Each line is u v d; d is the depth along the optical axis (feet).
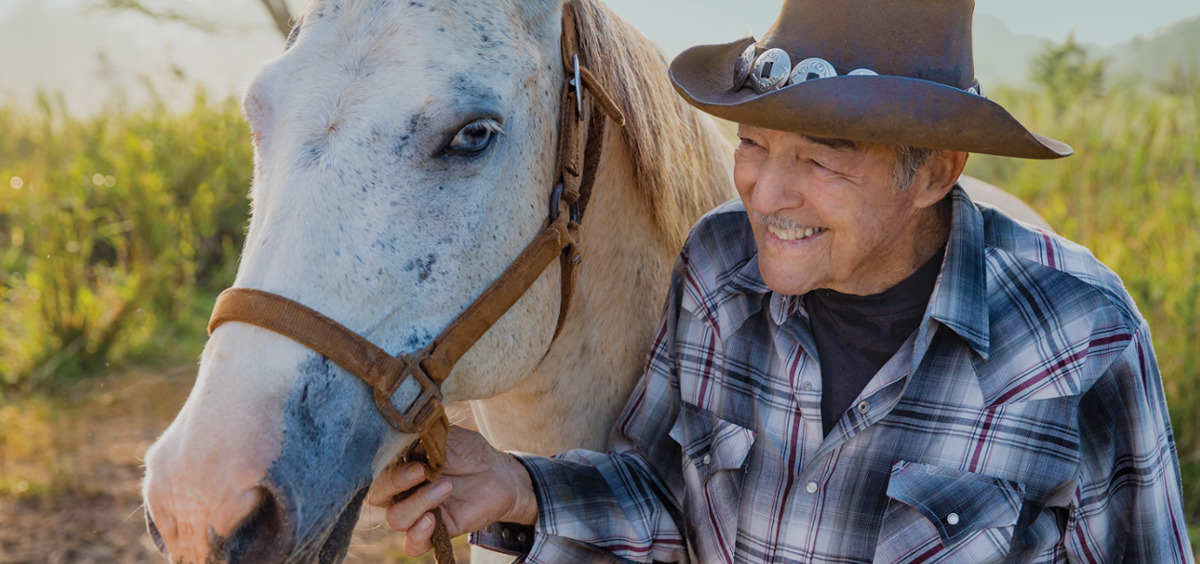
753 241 4.44
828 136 3.35
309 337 3.47
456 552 10.11
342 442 3.60
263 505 3.36
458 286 3.91
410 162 3.66
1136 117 19.52
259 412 3.36
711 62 4.32
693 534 4.54
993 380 3.81
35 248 16.96
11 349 14.90
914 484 3.85
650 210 4.95
